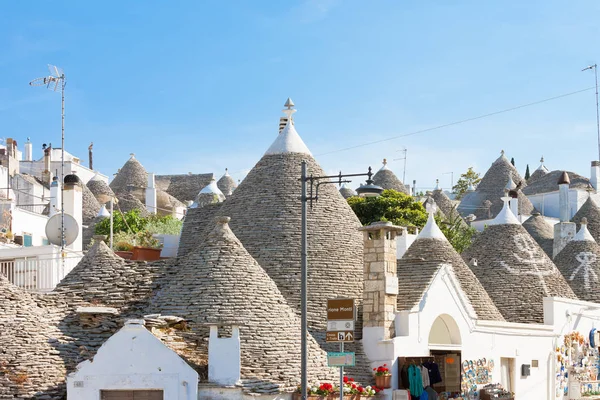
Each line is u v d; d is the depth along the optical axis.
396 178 88.06
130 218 65.69
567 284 47.06
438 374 35.53
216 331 29.88
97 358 29.12
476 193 102.75
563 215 92.81
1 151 81.31
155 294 33.12
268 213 37.72
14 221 56.31
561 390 44.41
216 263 32.53
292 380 30.75
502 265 45.78
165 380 28.95
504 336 40.62
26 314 31.28
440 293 37.19
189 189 100.50
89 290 33.19
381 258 35.31
